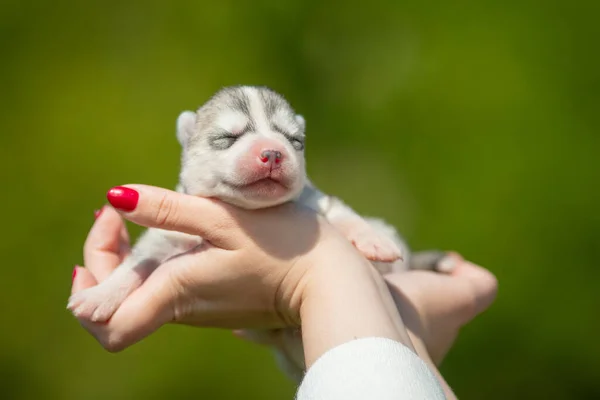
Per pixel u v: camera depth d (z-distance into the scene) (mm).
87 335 10055
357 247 4008
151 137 10445
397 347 2568
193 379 9828
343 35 12219
